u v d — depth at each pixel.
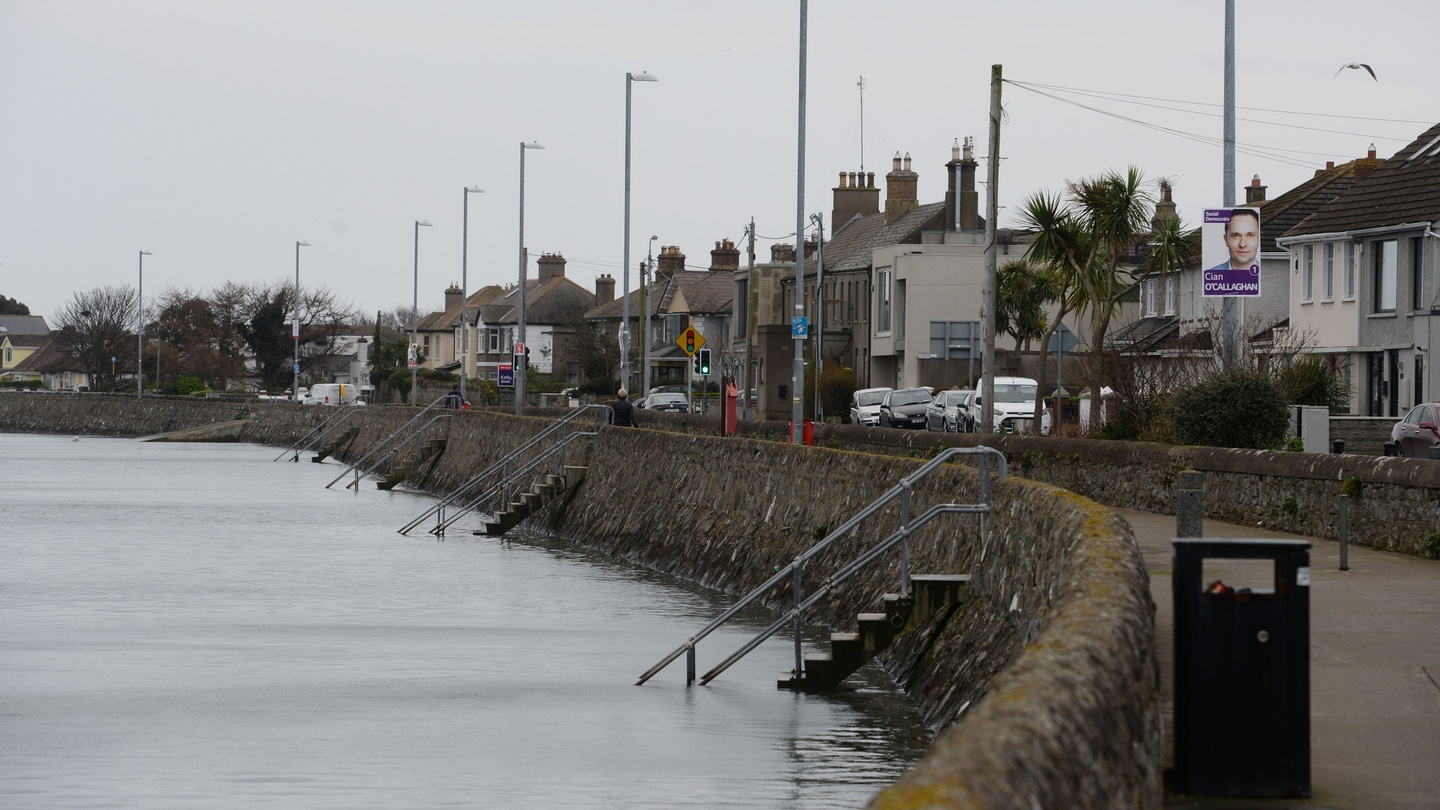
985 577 32.47
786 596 48.41
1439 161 87.56
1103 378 77.88
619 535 69.38
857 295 153.75
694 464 63.06
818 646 42.19
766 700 34.47
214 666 40.16
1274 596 16.27
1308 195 112.31
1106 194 71.19
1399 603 29.38
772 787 26.59
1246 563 35.06
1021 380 97.38
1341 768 17.86
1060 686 10.88
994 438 61.62
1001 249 145.75
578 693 35.91
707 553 58.12
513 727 32.12
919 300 137.75
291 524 85.12
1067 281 75.38
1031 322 122.94
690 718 32.69
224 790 26.73
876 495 43.97
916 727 31.31
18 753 29.75
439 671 39.25
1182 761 16.45
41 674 38.94
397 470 117.25
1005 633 29.75
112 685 37.41
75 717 33.41
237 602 53.31
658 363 196.25
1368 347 87.75
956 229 149.38
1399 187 88.25
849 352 155.50
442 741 30.73
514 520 80.19
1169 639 25.27
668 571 61.19
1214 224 49.81
